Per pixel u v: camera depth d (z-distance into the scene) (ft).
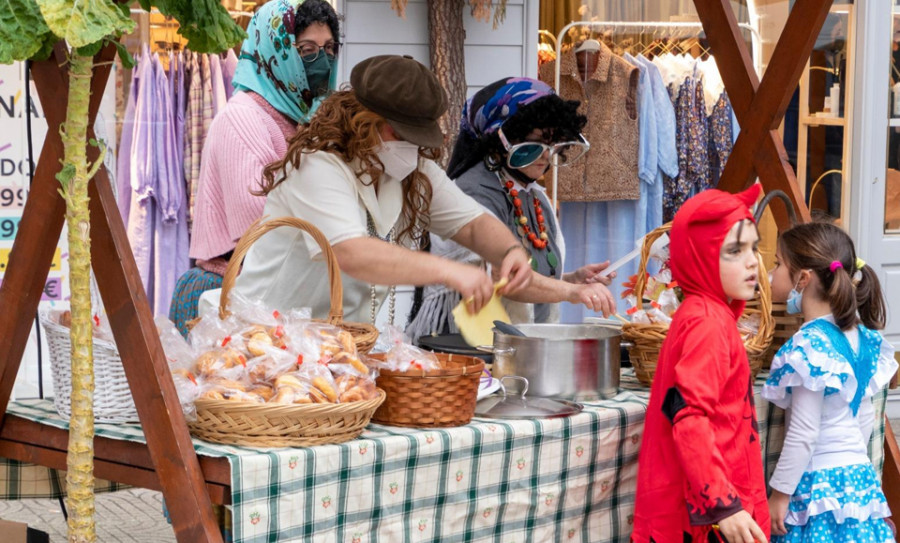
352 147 8.62
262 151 11.71
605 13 19.40
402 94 8.41
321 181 8.59
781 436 10.16
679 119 19.49
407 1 16.49
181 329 12.02
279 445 7.09
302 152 8.70
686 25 19.61
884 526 9.52
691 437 7.89
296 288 9.28
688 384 8.00
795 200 11.10
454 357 8.57
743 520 7.78
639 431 8.96
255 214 11.56
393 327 8.77
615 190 19.13
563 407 8.55
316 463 7.02
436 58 16.34
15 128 14.96
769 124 11.34
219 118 11.91
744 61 11.54
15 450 8.14
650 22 19.53
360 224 8.55
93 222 7.11
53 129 7.27
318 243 8.45
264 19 11.90
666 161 19.33
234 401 7.05
